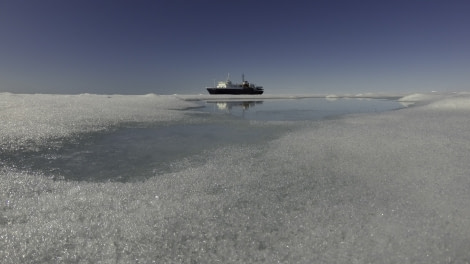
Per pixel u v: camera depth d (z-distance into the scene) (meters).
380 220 2.95
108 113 11.59
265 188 3.86
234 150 6.05
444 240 2.53
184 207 3.23
